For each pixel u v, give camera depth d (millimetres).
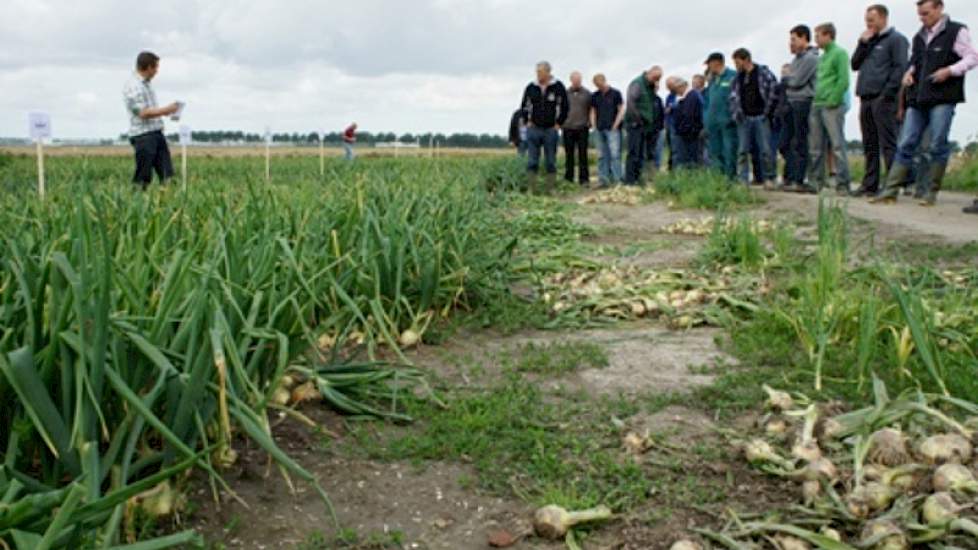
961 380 3557
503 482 2840
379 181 6527
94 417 2270
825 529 2359
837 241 5215
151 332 2502
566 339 4668
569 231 8812
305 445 3131
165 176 10602
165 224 4312
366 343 4359
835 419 2986
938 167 9844
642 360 4227
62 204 4852
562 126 15586
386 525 2586
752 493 2711
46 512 1792
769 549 2357
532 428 3285
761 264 6266
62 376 2293
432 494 2779
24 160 21688
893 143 10703
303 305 3586
